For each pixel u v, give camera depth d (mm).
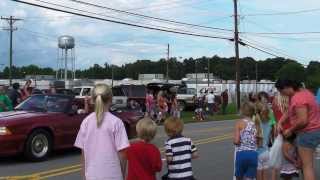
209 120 33594
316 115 8227
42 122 14008
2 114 14094
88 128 5668
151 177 6508
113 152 5629
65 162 13906
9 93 20078
